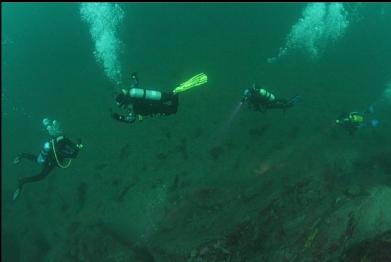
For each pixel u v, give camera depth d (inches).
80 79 452.4
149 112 187.2
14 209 375.2
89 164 359.6
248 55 422.9
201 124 354.3
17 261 349.7
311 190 235.6
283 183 260.5
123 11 535.8
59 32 542.3
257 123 344.5
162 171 323.3
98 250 274.2
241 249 207.2
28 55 511.8
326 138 318.7
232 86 385.4
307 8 491.8
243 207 245.9
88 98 423.2
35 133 414.9
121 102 183.2
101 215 312.3
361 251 142.9
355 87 368.8
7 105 444.5
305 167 281.7
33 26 565.3
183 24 496.1
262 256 193.2
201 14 510.9
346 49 416.5
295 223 201.9
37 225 346.6
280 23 468.8
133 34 489.7
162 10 531.5
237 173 300.4
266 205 227.9
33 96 450.9
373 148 299.9
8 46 533.0
